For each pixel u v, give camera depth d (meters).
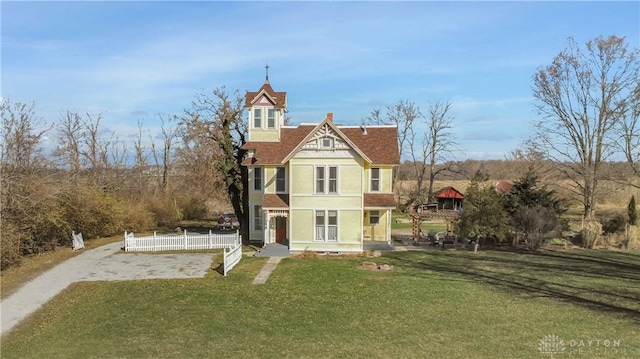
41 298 19.20
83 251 30.41
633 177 38.12
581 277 22.30
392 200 30.86
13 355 13.11
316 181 28.83
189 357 12.63
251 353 12.88
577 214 54.94
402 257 28.11
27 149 29.75
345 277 22.28
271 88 34.31
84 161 49.06
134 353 12.98
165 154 61.84
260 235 33.84
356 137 33.22
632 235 32.75
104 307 17.66
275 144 32.84
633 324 14.99
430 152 71.00
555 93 38.94
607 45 35.66
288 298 18.61
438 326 15.01
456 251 30.61
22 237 26.28
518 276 22.53
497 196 33.06
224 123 35.66
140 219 41.09
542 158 40.41
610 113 36.09
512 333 14.22
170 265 25.55
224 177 37.66
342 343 13.58
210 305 17.67
